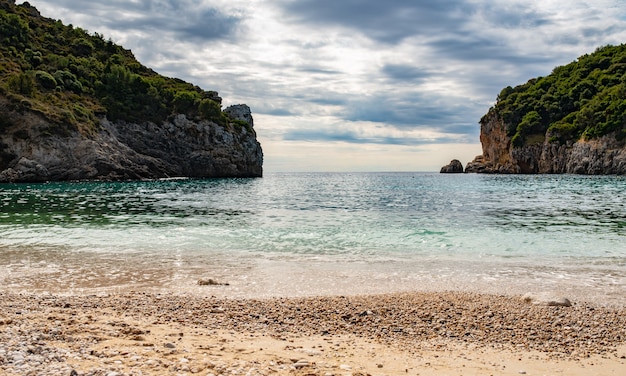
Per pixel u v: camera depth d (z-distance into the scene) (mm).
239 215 32469
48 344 7074
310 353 7648
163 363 6461
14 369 5805
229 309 10789
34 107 81188
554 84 157375
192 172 114000
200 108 120250
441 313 10867
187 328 8914
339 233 23766
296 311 10781
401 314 10742
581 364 7738
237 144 124688
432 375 6941
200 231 24297
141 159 98938
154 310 10422
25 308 9984
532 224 27453
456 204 42375
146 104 112688
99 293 12469
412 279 14609
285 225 26875
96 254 18094
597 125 118938
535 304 11766
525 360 7895
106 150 89625
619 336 9391
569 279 14680
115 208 36625
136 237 22141
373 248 19891
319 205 41625
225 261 17109
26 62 101250
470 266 16562
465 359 7859
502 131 159000
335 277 14781
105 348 7070
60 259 17078
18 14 122562
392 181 116625
